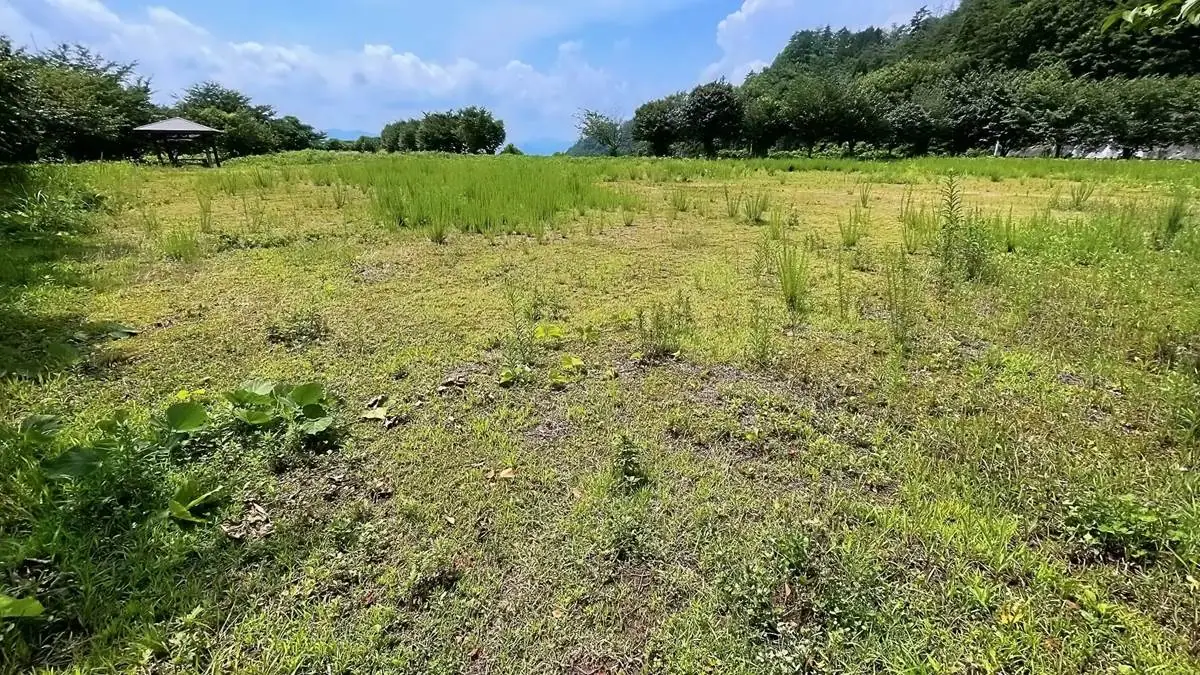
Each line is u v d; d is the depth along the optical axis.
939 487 1.84
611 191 8.29
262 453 1.96
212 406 2.24
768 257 4.36
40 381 2.43
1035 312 3.31
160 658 1.28
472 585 1.49
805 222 6.20
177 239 4.71
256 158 21.20
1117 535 1.57
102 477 1.67
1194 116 24.09
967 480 1.87
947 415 2.27
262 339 2.95
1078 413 2.26
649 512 1.75
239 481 1.83
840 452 2.04
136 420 2.13
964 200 7.90
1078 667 1.25
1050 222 5.43
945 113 28.03
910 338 2.97
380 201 6.50
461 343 2.95
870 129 27.94
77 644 1.29
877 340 2.98
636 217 6.45
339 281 3.95
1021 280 3.77
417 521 1.71
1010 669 1.25
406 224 5.80
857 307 3.43
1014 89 27.36
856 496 1.83
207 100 35.72
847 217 6.48
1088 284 3.70
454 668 1.28
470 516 1.74
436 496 1.82
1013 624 1.35
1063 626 1.33
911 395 2.41
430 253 4.73
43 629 1.31
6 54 9.38
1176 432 2.08
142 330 3.05
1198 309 3.18
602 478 1.90
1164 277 3.74
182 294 3.63
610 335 3.06
